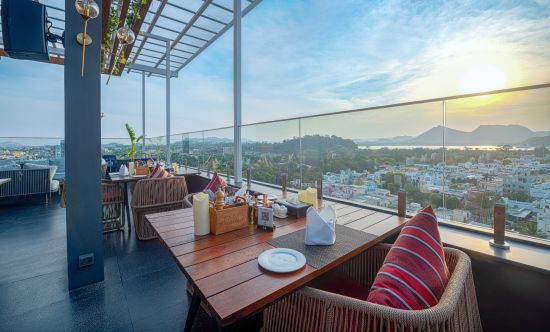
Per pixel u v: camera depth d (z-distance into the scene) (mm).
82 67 2145
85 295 2156
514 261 1377
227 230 1574
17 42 2318
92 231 2318
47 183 5402
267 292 936
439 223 1918
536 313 1341
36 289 2234
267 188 3461
